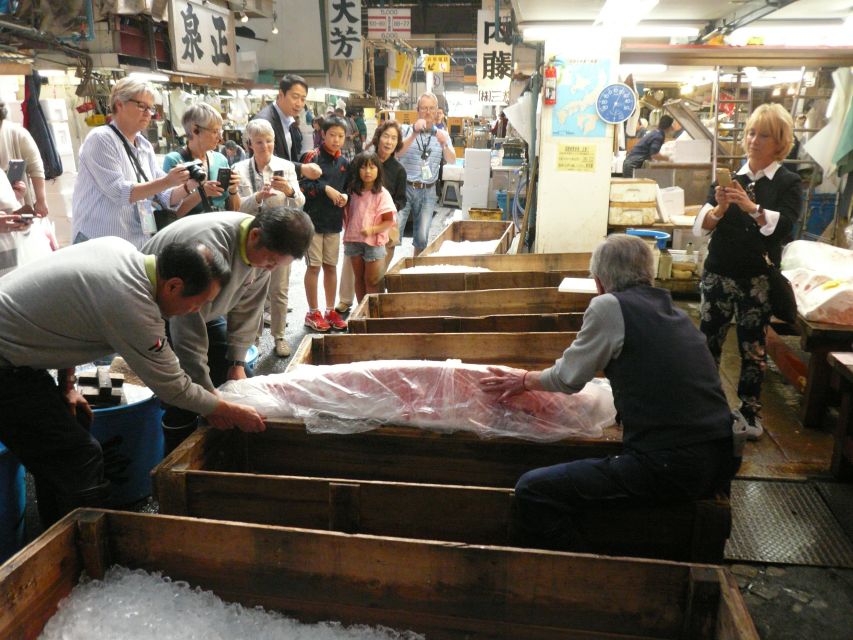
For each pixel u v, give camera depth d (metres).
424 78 28.62
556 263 4.95
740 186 3.12
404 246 8.91
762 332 3.33
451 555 1.67
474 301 4.04
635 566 1.62
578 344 2.09
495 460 2.37
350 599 1.76
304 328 5.31
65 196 5.93
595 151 5.70
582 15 5.14
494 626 1.72
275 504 2.09
